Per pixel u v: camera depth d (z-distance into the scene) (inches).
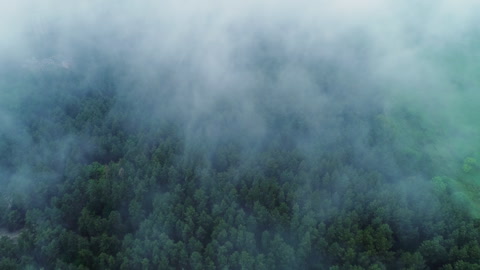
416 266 3011.8
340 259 3206.2
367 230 3302.2
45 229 3572.8
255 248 3282.5
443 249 3048.7
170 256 3250.5
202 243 3479.3
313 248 3304.6
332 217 3484.3
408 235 3319.4
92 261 3334.2
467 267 2888.8
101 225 3617.1
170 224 3511.3
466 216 3425.2
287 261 3149.6
